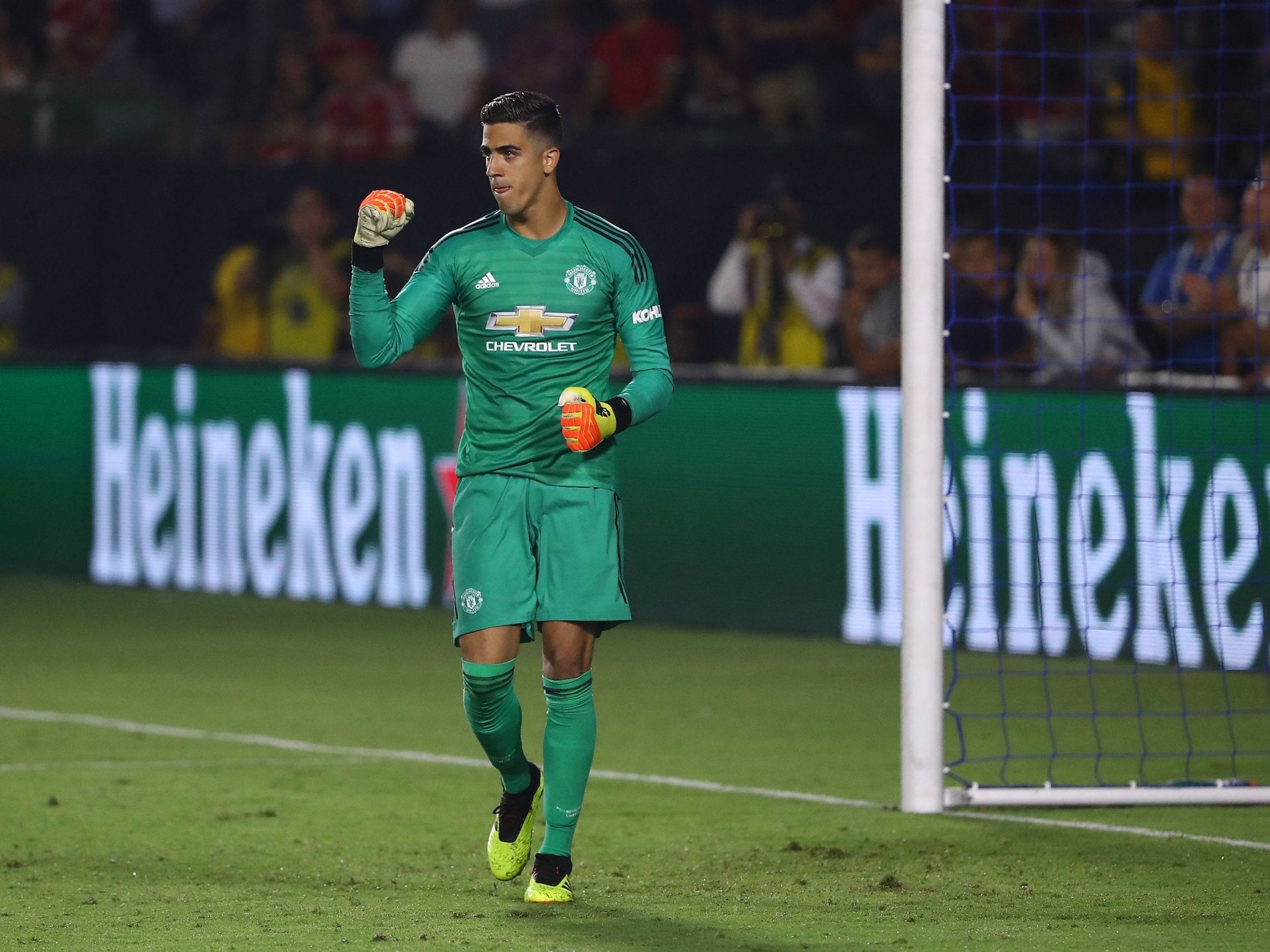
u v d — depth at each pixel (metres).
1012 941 15.50
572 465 17.11
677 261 43.16
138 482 48.16
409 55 54.78
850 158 41.09
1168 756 26.83
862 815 22.33
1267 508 32.81
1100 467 34.72
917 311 22.25
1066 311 36.88
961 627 36.31
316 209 47.72
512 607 17.00
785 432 39.16
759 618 39.75
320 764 26.11
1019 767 26.36
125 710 31.03
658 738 28.33
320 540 45.03
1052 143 33.00
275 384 45.56
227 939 15.70
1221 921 16.38
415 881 18.55
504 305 17.08
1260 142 34.31
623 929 16.06
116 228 50.16
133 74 59.97
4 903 17.47
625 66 52.00
